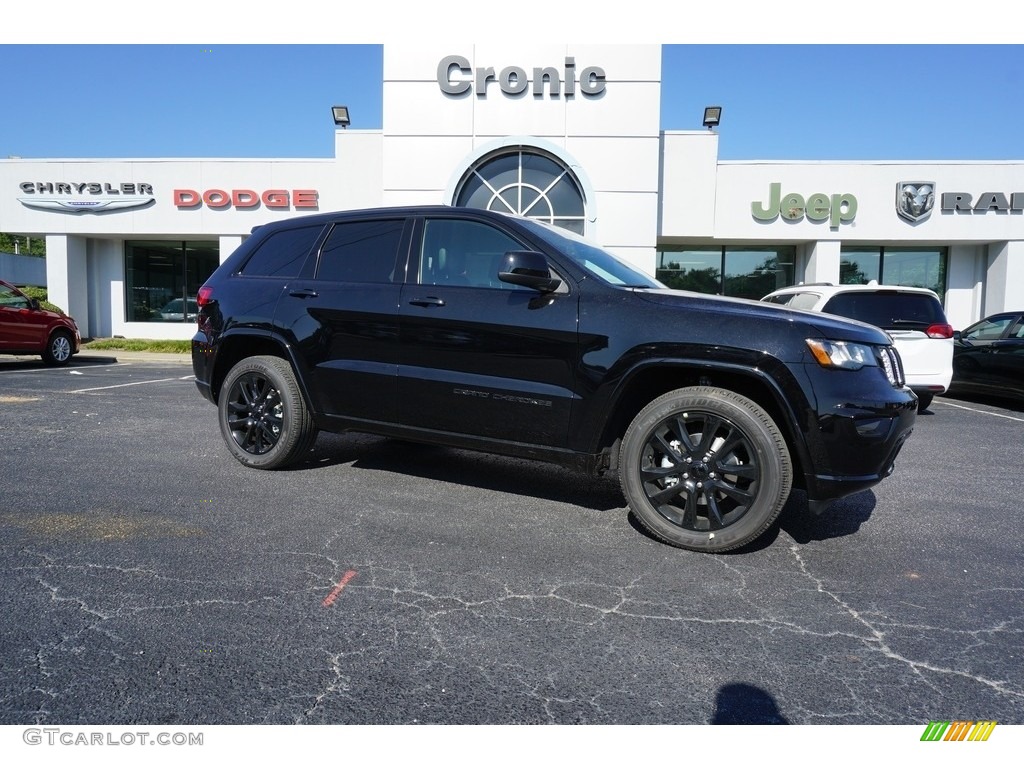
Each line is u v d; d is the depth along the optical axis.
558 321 3.77
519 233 4.05
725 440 3.46
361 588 2.98
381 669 2.35
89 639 2.49
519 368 3.88
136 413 7.44
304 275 4.75
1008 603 3.00
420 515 4.00
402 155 15.07
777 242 18.14
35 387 9.64
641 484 3.62
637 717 2.13
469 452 5.69
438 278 4.23
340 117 18.58
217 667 2.33
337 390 4.50
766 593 3.05
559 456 3.85
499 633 2.62
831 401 3.28
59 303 19.28
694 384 3.75
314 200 18.38
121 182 18.80
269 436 4.91
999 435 7.40
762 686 2.31
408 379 4.20
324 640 2.53
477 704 2.18
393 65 14.93
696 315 3.52
